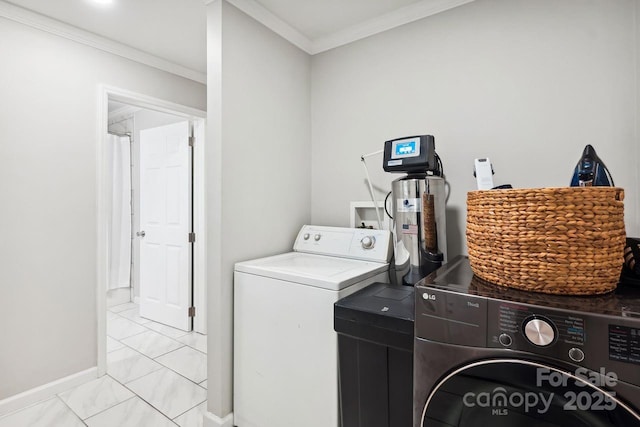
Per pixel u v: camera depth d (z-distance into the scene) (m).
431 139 1.52
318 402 1.35
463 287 0.94
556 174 1.51
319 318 1.35
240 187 1.74
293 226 2.14
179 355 2.46
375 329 1.15
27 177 1.87
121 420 1.70
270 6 1.81
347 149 2.16
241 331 1.62
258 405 1.55
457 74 1.76
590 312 0.72
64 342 2.00
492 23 1.66
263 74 1.90
